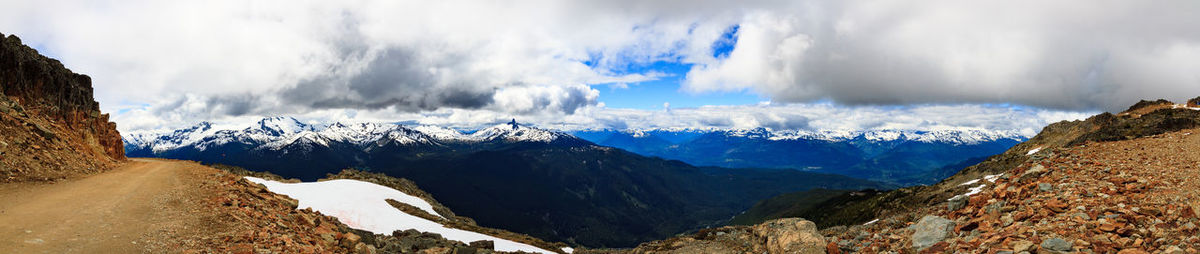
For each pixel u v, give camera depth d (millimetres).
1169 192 19953
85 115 51375
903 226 26984
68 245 15766
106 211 20344
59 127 42375
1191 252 13531
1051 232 17344
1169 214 17141
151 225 18922
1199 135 34844
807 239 24953
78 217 19062
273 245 18891
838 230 34156
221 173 33531
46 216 18844
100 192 24297
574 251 46875
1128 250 14664
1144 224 16875
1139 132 55719
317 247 21312
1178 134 38156
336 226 27625
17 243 15305
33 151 29812
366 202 51188
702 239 36375
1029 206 22000
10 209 19391
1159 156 29500
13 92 41156
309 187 51812
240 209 22984
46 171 28234
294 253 18844
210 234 18828
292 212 26000
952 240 19891
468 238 45469
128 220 19297
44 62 47438
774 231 28094
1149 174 24422
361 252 23625
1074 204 20828
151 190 25250
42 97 44781
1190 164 25141
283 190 48219
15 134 30328
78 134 46281
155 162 45625
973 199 27516
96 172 32344
